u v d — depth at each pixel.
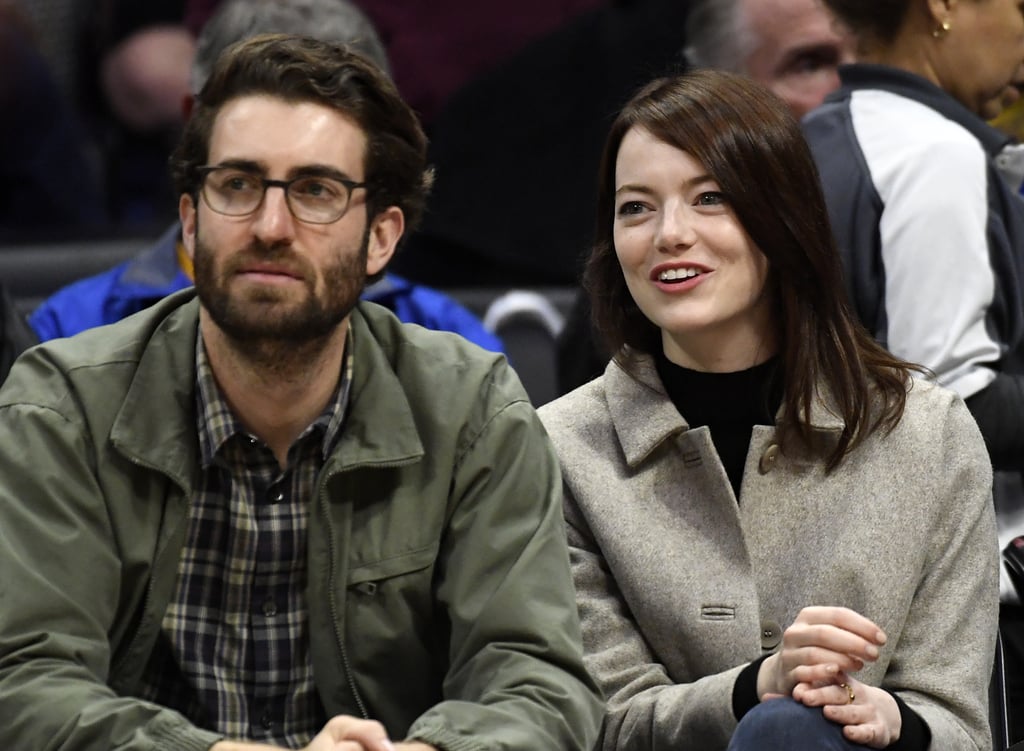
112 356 10.38
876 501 10.88
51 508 9.97
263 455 10.33
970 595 10.85
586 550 11.25
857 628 9.67
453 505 10.41
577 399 11.62
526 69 18.89
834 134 13.30
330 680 10.20
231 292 9.80
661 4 18.78
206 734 9.26
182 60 22.94
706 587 10.85
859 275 12.80
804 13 15.20
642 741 10.57
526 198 18.86
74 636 9.79
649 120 10.99
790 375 11.02
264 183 9.82
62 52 23.61
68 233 19.22
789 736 9.59
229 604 10.29
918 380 11.36
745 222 10.89
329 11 14.78
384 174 10.18
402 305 15.52
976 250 12.63
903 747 9.99
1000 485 12.98
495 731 9.51
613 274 11.48
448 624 10.41
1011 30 13.39
